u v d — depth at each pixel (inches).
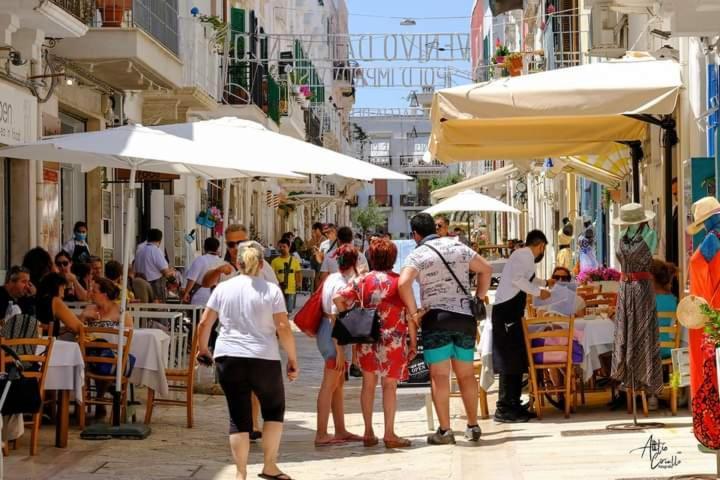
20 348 445.1
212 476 407.8
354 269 465.7
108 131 478.3
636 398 525.7
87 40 788.6
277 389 383.2
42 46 727.1
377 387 669.9
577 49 1154.0
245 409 378.9
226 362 377.1
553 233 1465.3
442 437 459.2
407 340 467.2
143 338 511.2
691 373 349.4
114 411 490.6
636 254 475.5
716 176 534.3
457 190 1294.3
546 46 1184.8
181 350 567.2
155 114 1047.6
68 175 867.4
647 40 721.0
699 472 371.2
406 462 424.2
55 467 423.2
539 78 514.6
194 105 1080.2
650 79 502.9
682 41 610.2
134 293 695.7
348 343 447.5
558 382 539.5
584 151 666.8
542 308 547.5
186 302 681.6
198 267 680.4
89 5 722.2
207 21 1138.0
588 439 449.7
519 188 1931.6
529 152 663.1
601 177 867.4
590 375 514.9
